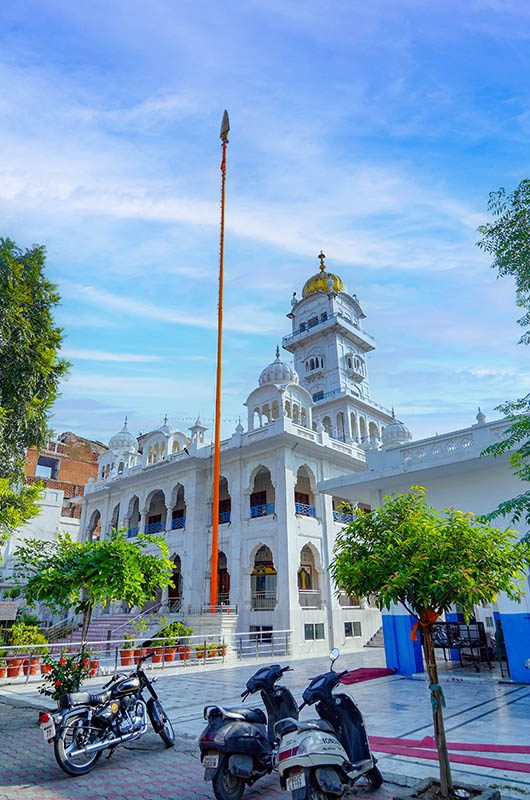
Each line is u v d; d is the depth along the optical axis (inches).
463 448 463.8
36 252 522.9
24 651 631.2
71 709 238.1
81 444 1877.5
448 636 497.4
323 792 171.5
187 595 997.8
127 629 901.2
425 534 206.2
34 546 394.3
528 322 307.9
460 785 189.9
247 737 196.1
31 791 207.6
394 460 529.0
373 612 1022.4
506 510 306.0
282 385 1120.8
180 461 1112.2
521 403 316.5
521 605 426.0
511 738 257.6
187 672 549.6
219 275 1009.5
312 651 853.8
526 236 298.0
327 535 990.4
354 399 1497.3
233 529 1000.2
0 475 468.4
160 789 208.4
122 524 1270.9
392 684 442.9
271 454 994.7
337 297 1748.3
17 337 480.7
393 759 231.8
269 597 1012.5
